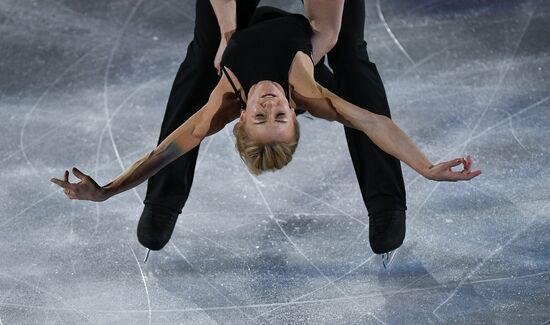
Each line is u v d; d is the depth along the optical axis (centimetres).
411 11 2383
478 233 1728
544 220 1744
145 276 1669
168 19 2392
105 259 1716
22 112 2116
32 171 1952
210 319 1551
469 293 1576
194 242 1758
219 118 1448
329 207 1838
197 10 1680
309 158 1970
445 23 2342
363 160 1645
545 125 2008
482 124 2022
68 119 2092
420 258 1677
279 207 1844
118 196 1880
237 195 1881
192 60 1694
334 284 1625
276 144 1363
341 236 1756
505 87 2128
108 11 2417
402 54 2245
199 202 1866
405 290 1595
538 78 2153
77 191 1311
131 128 2067
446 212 1789
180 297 1609
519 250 1675
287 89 1420
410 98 2108
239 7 1661
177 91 1688
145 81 2205
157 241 1652
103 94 2167
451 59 2227
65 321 1553
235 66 1442
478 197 1822
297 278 1647
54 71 2236
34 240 1767
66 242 1761
